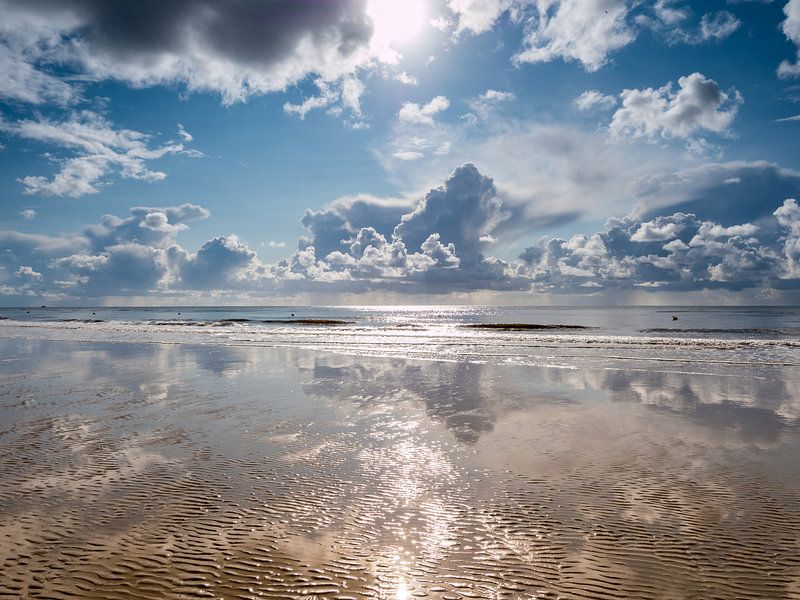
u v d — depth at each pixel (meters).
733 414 12.48
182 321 74.12
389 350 29.11
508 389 16.16
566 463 8.85
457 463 8.88
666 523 6.43
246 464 8.83
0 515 6.72
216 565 5.47
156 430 11.10
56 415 12.49
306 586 5.08
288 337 40.88
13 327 58.62
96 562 5.53
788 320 78.81
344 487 7.75
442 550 5.80
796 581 5.08
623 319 89.69
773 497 7.20
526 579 5.19
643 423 11.68
